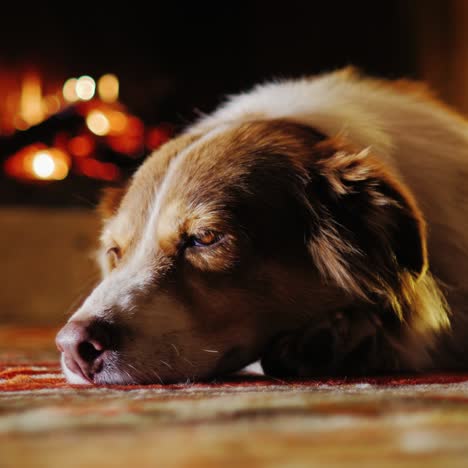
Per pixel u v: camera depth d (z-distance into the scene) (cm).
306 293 193
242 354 188
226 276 185
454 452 79
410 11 655
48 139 604
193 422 100
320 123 228
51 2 680
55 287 552
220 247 186
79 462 75
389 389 144
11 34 671
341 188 196
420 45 652
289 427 95
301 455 77
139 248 193
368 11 681
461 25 619
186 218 188
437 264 212
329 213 197
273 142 207
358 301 194
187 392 142
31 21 677
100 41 690
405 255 189
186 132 257
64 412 110
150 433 92
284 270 190
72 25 686
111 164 611
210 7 714
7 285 549
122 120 637
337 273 193
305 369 182
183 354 177
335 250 193
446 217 218
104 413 108
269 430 92
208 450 80
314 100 248
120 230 202
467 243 219
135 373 171
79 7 686
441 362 208
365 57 686
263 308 189
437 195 221
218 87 714
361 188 195
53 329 444
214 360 182
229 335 185
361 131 226
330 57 700
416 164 226
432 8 638
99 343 170
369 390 142
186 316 180
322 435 89
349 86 266
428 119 249
